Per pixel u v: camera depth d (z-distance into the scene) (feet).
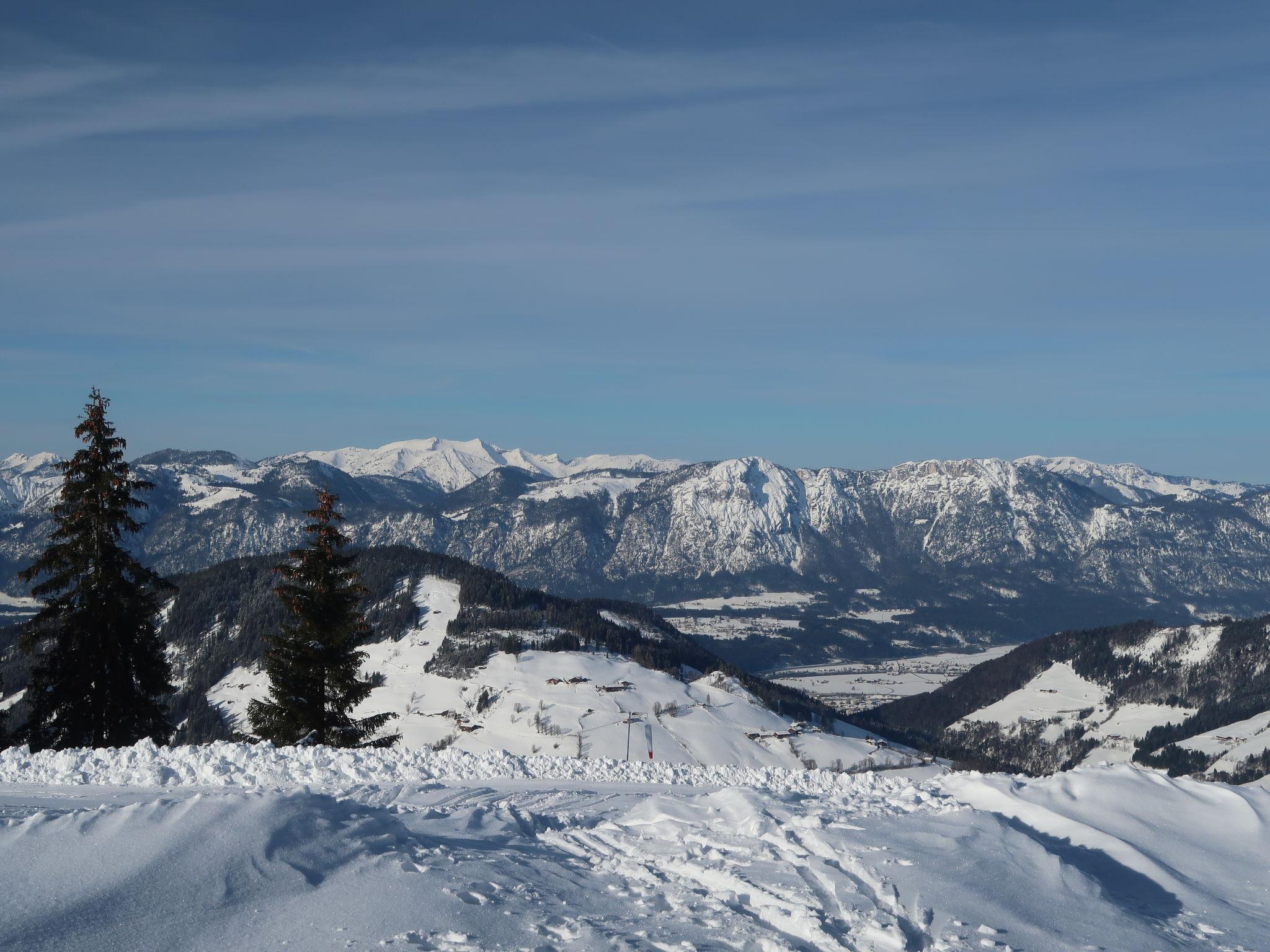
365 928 26.81
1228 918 34.81
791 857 36.60
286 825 33.73
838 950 27.14
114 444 106.73
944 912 31.01
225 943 25.73
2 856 30.09
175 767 60.75
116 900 27.61
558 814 50.14
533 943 26.48
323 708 109.81
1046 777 54.95
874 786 70.69
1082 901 33.88
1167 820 46.55
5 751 62.90
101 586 105.70
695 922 28.89
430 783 62.64
